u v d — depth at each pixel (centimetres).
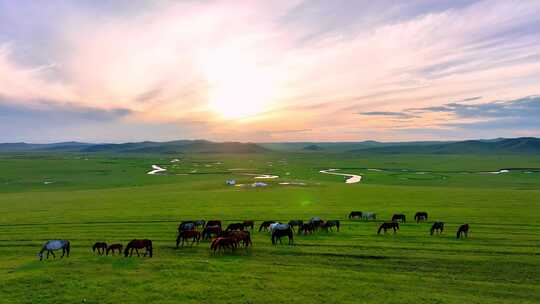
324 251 2978
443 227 3853
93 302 1912
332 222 3834
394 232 3684
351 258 2781
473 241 3275
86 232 3881
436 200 6050
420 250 2973
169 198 6662
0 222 4481
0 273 2428
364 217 4641
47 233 3844
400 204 5697
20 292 2028
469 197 6325
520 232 3609
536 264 2586
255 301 1933
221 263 2562
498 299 1998
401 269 2522
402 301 1953
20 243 3444
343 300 1961
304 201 6169
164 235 3725
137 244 2809
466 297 2023
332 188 8362
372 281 2270
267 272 2400
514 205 5325
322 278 2294
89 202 6238
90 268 2450
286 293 2038
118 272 2359
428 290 2127
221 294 2011
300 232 3712
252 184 9525
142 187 9356
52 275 2291
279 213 4975
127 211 5200
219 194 7269
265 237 3584
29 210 5409
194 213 5009
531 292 2108
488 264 2595
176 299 1947
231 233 3184
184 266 2488
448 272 2453
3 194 8200
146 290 2056
